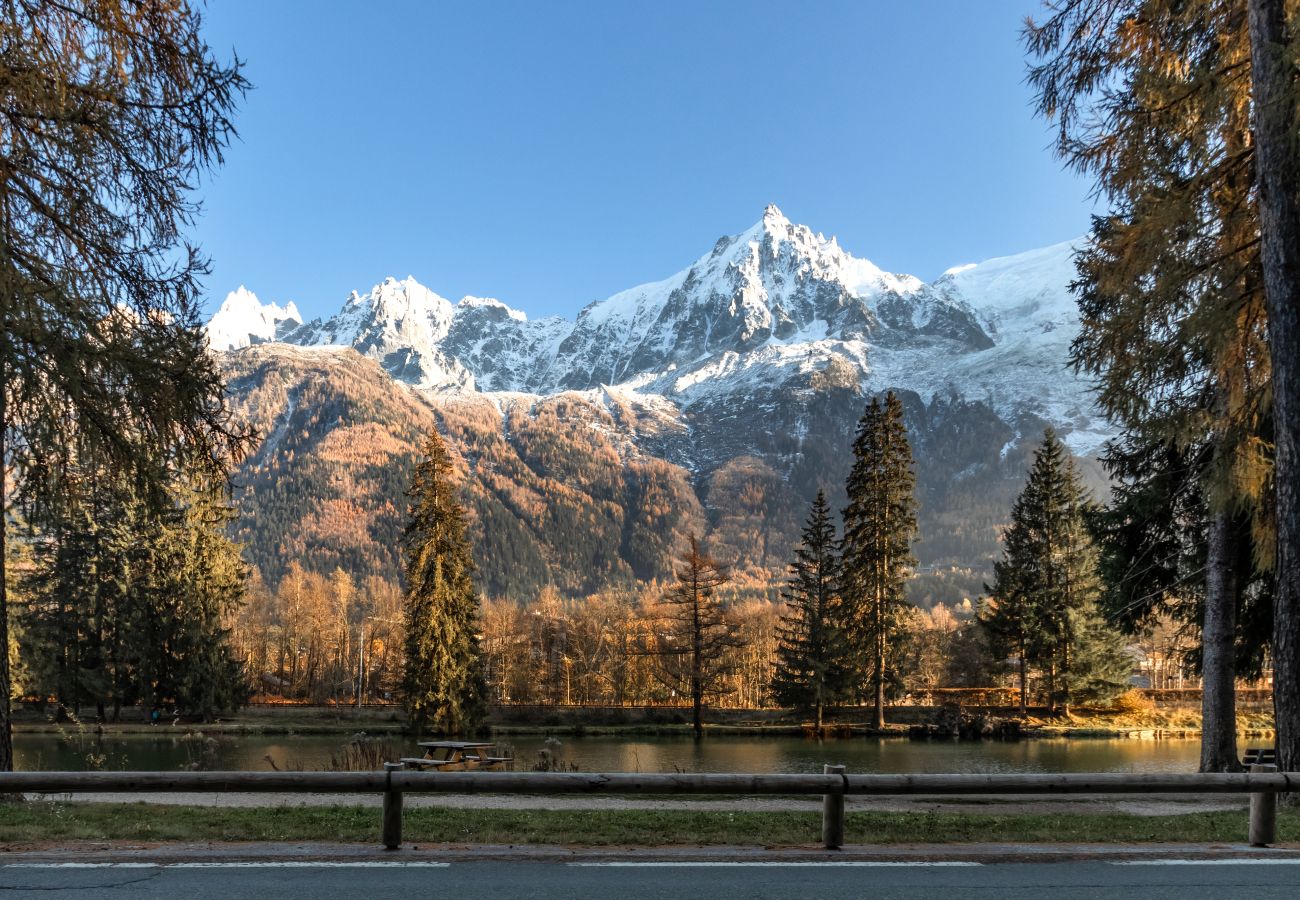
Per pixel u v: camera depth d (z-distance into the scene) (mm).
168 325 10414
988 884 6664
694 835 8305
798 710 44094
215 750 31594
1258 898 6355
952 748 35531
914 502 42812
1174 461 17000
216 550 43750
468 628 39562
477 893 6254
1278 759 9750
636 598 142625
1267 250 9891
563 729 43594
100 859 7129
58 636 41469
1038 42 11453
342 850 7508
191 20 9867
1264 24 9742
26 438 9938
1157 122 11039
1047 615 43656
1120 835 8625
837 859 7430
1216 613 15398
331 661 81625
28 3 9414
